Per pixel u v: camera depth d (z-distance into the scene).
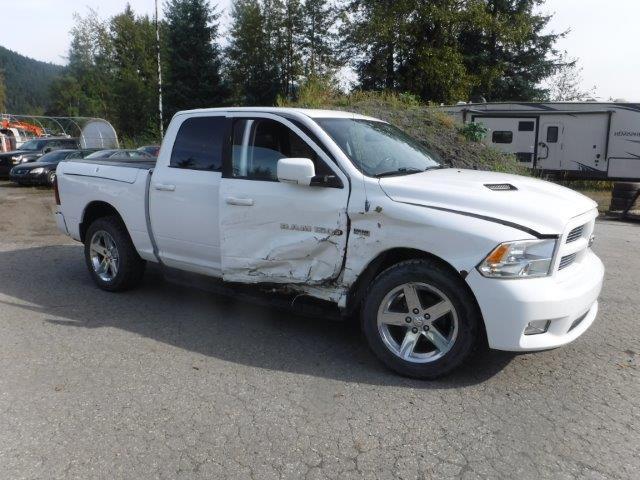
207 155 4.95
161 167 5.29
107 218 5.98
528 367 4.16
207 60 35.88
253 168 4.59
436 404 3.60
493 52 35.03
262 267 4.52
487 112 17.69
